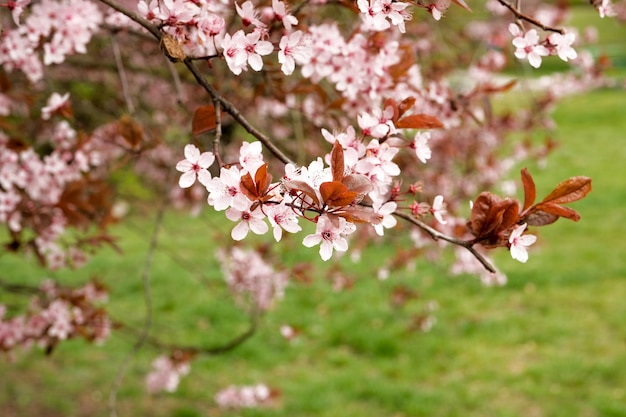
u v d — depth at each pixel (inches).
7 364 221.3
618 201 360.2
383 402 189.6
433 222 114.4
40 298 115.9
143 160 175.3
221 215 296.2
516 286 260.8
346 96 77.5
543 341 217.5
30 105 104.3
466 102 89.0
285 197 42.8
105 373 216.5
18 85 117.7
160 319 248.7
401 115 57.5
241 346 225.5
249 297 171.6
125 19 78.5
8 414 193.5
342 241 42.9
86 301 111.8
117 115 161.3
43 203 98.1
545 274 268.2
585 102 617.3
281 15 53.7
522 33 54.5
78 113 160.7
